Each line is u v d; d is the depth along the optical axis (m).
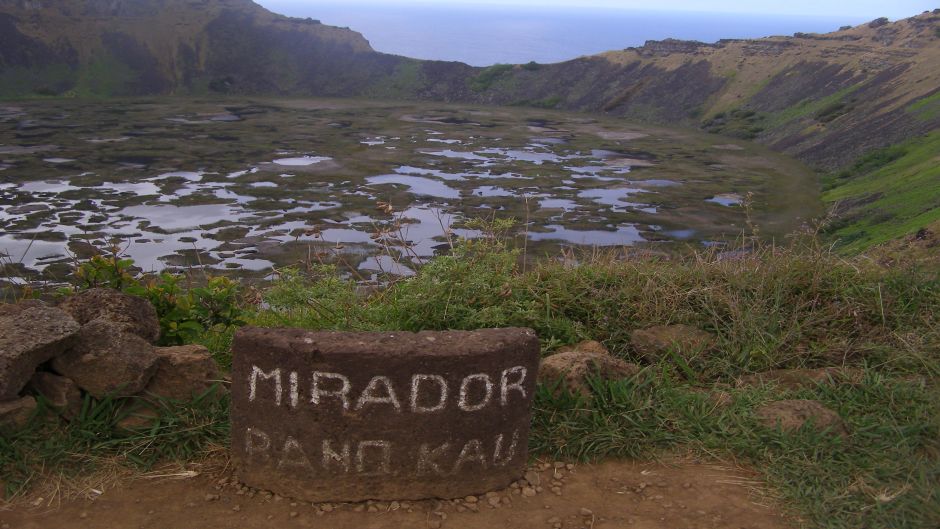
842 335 4.92
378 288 5.85
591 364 4.08
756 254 5.82
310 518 3.18
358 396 3.16
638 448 3.67
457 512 3.26
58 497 3.24
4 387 3.37
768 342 4.80
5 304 4.00
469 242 5.43
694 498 3.35
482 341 3.26
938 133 47.28
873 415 3.94
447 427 3.25
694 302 5.20
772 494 3.35
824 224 6.52
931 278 5.46
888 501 3.19
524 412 3.38
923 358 4.56
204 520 3.13
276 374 3.18
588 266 5.66
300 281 5.18
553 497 3.38
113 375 3.62
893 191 35.97
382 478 3.27
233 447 3.36
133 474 3.42
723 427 3.80
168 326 4.69
